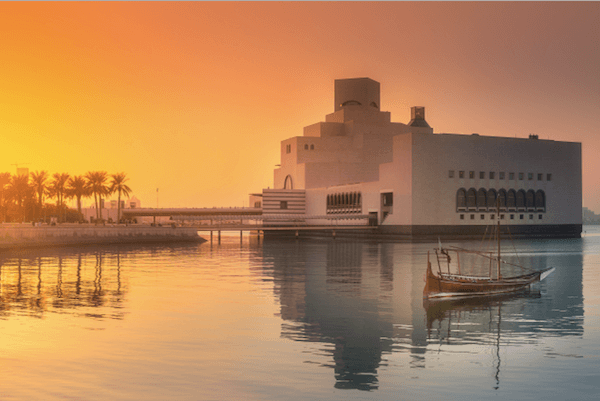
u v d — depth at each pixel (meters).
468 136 143.75
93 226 141.38
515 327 31.38
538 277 48.31
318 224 184.62
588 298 42.22
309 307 37.97
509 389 20.56
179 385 20.97
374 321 33.06
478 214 144.38
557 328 31.16
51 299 42.16
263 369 22.98
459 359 24.55
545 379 21.73
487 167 145.75
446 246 113.12
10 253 99.06
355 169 188.88
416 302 40.12
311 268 67.19
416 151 138.50
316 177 192.12
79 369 22.98
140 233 140.88
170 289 47.69
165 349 26.22
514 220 149.00
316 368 23.16
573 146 157.62
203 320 33.31
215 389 20.52
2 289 48.19
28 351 25.83
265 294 44.41
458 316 34.62
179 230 149.00
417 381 21.50
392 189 146.00
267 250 107.81
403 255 88.69
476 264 72.00
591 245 119.19
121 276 58.88
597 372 22.64
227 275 59.44
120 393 20.08
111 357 24.77
